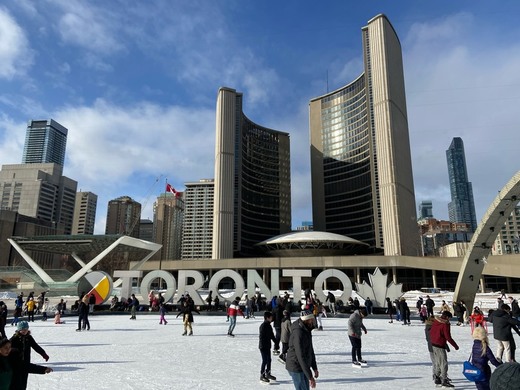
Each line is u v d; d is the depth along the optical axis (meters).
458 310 24.83
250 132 166.50
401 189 117.94
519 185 24.52
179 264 92.12
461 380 8.88
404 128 131.50
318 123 169.38
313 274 96.19
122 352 13.01
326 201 159.88
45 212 198.62
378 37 130.50
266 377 8.70
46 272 64.50
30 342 6.40
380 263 80.81
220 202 127.62
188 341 15.88
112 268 97.75
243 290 34.59
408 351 13.42
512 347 9.62
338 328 21.70
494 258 70.31
